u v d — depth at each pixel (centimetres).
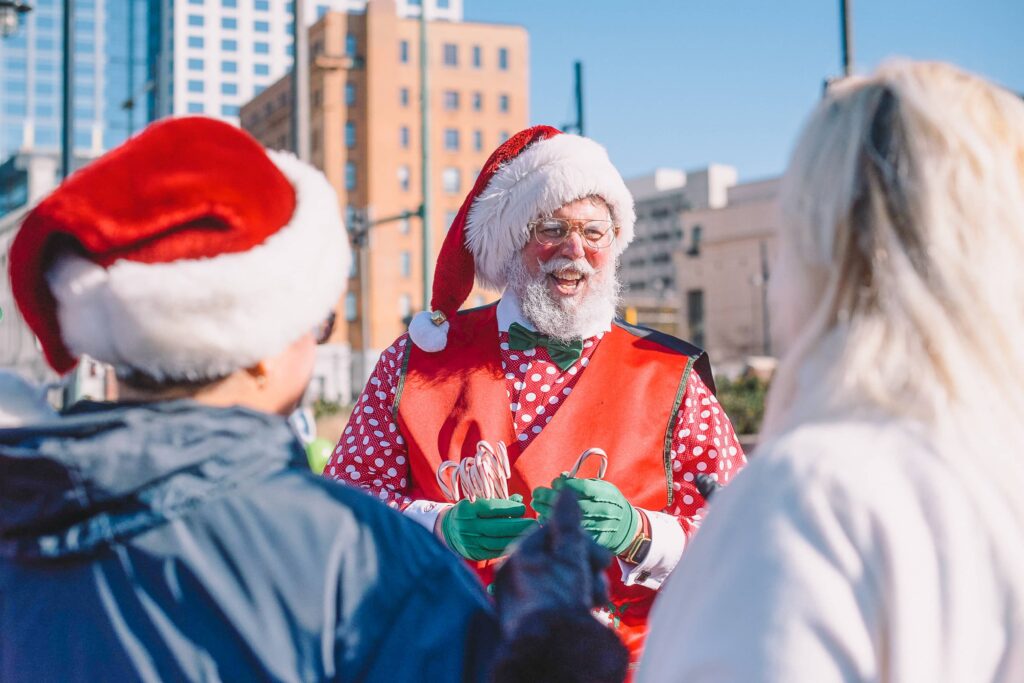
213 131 124
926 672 86
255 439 116
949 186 99
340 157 6125
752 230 7144
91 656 111
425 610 115
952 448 93
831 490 92
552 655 107
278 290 118
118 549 112
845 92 110
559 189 240
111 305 115
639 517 210
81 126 10050
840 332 102
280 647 110
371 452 245
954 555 88
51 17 10350
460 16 9900
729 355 7200
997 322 96
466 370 245
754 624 89
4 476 113
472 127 6481
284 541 114
